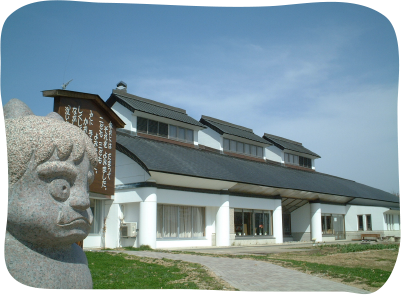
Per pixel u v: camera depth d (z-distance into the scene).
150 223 20.20
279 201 29.33
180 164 22.41
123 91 28.98
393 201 40.94
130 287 9.13
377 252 20.34
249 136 35.72
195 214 24.06
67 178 5.62
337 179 42.22
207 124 33.78
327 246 24.36
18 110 6.08
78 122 17.12
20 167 5.28
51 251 5.58
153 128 27.27
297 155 41.84
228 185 24.56
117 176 22.05
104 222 21.95
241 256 16.89
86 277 5.84
